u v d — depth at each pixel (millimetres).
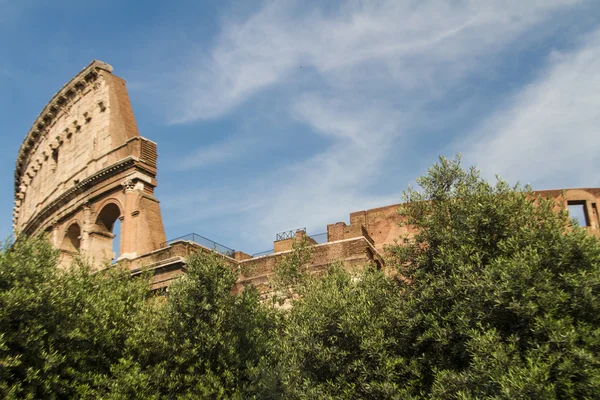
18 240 25156
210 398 22547
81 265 28422
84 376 22188
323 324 22812
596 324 19172
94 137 47844
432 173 25203
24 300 21250
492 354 18234
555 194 44844
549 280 19516
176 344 24047
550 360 17734
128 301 26891
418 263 23781
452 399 18766
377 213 45812
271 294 33625
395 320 22531
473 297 20203
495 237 22438
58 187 50500
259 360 23844
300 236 37688
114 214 43875
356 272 29609
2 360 19734
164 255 36031
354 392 20969
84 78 51188
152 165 42469
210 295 25203
